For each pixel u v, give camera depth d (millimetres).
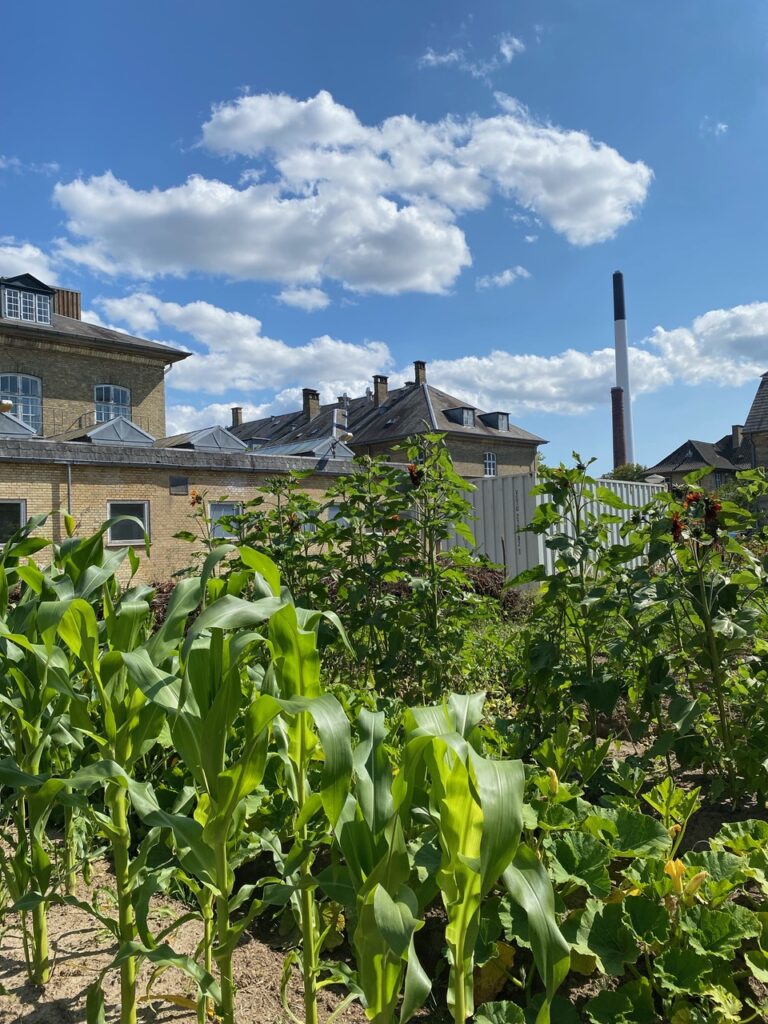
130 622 1554
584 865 1887
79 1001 1771
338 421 42625
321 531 4758
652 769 3283
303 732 1490
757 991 1723
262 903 1428
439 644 4184
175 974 1921
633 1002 1616
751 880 2219
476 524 13547
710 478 48688
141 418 29438
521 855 1123
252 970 1961
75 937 2090
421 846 1561
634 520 3527
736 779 2848
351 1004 1810
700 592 3049
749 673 3074
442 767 1139
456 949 1169
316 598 4848
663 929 1688
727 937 1646
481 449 38969
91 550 1801
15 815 1924
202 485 15125
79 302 33125
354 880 1186
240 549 1321
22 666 1880
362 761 1252
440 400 40375
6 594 1920
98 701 1873
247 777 1325
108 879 2490
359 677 4664
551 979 1038
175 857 1996
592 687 3059
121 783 1443
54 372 27422
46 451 13188
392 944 982
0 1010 1729
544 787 2096
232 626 1206
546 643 3312
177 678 1387
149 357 29672
